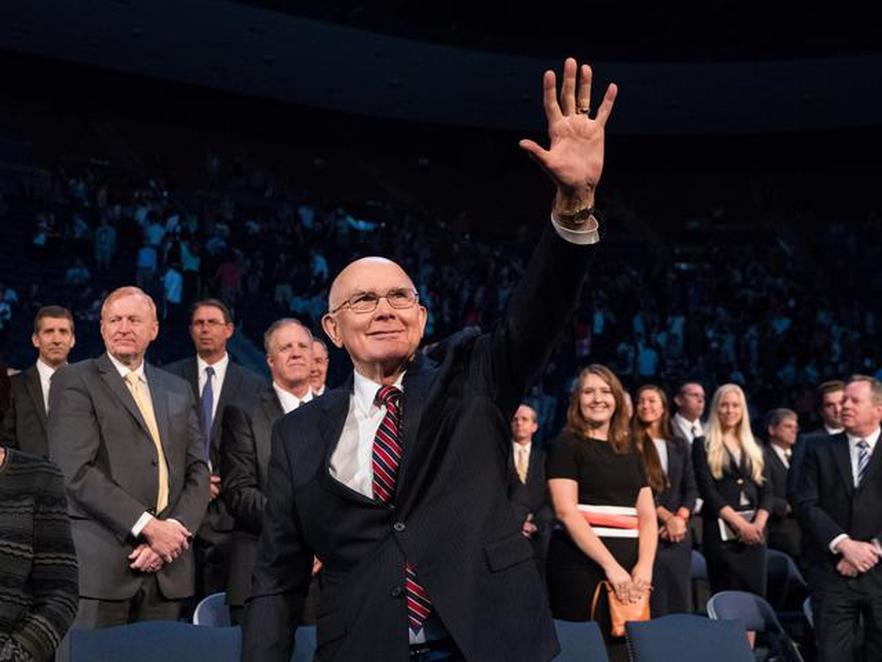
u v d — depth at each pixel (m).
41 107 21.66
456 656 1.87
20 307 14.91
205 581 5.12
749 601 4.75
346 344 2.03
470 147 25.23
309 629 3.67
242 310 16.89
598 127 1.83
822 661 5.88
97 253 16.23
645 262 23.67
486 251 22.69
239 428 4.66
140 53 19.64
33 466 2.46
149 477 4.29
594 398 5.10
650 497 5.11
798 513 6.06
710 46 19.92
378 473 1.92
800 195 24.62
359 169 24.67
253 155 23.77
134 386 4.39
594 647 3.75
